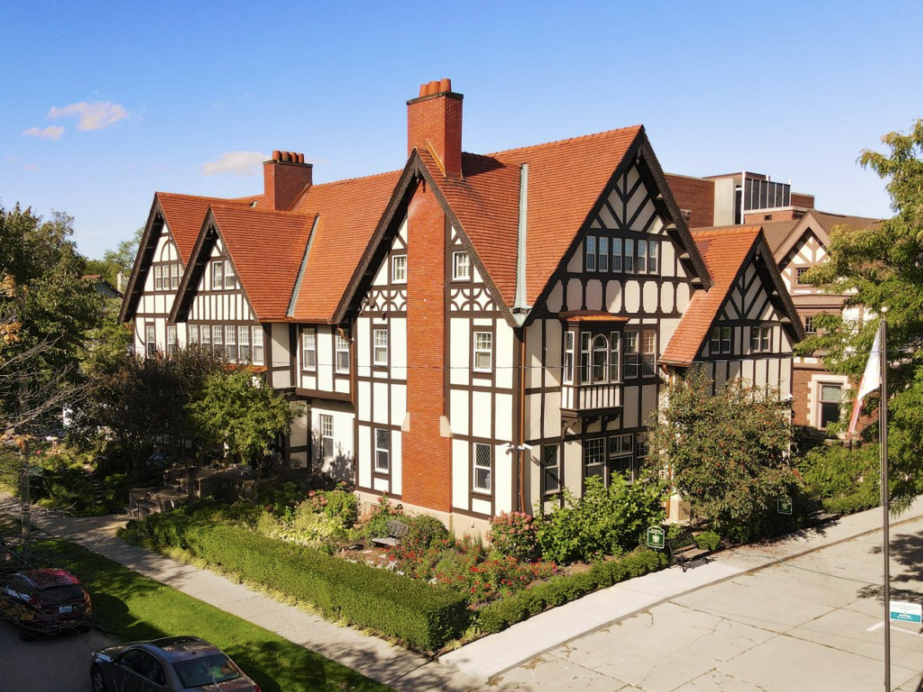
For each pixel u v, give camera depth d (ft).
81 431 109.09
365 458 92.79
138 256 123.03
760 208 168.86
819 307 118.32
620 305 84.84
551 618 61.52
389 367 88.84
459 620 57.62
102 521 92.89
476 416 78.95
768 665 53.72
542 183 86.48
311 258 106.01
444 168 81.82
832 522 90.17
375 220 102.53
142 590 67.67
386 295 88.89
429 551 72.23
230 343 105.19
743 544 81.35
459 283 79.97
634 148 82.58
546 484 78.69
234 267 100.42
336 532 80.94
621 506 74.28
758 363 97.76
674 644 57.00
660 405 90.12
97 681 49.55
